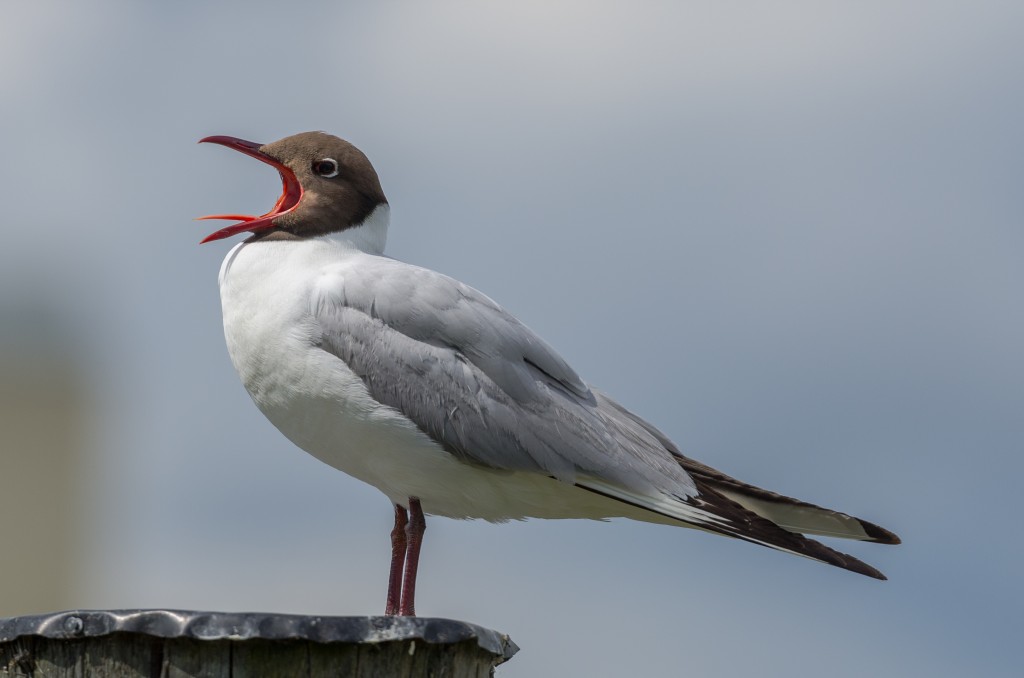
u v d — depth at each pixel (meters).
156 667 7.44
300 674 7.51
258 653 7.48
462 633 7.72
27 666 7.53
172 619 7.40
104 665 7.45
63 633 7.43
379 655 7.60
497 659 8.45
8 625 7.57
